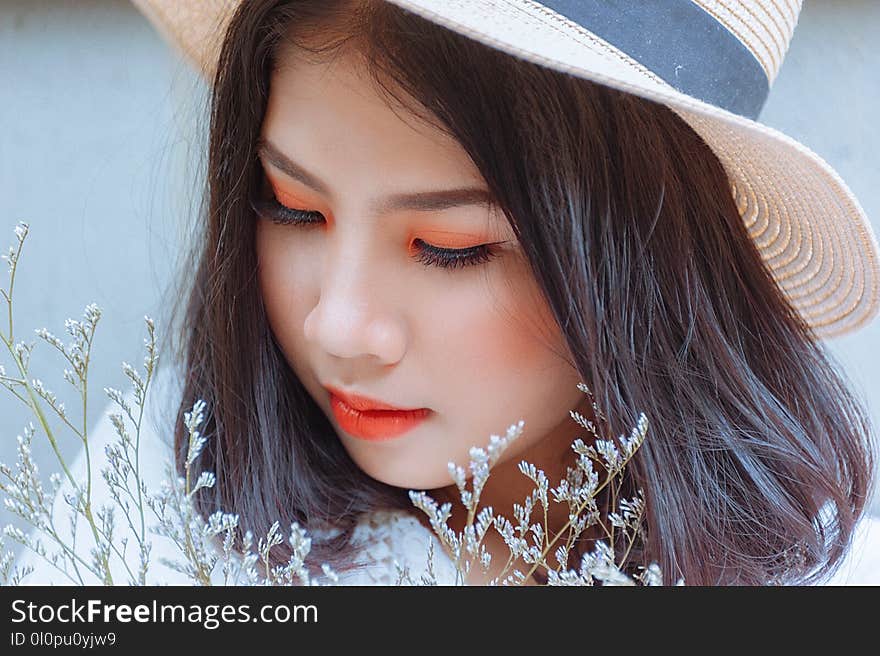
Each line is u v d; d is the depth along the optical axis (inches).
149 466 38.2
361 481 35.9
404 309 29.0
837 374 40.1
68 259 57.8
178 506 27.6
